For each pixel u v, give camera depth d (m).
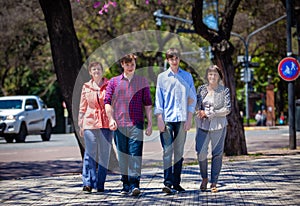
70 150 27.61
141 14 44.09
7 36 46.75
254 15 39.03
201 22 20.39
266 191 12.19
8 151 27.33
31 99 35.59
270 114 54.22
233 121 20.55
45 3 16.98
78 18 42.94
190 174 15.47
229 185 13.17
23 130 34.00
